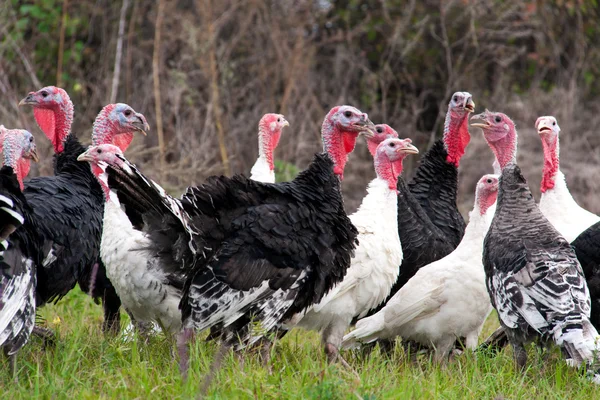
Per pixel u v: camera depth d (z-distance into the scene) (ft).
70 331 46.09
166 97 88.48
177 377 35.53
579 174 95.61
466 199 90.89
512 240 41.24
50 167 72.84
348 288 42.88
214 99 84.74
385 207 44.91
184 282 38.60
